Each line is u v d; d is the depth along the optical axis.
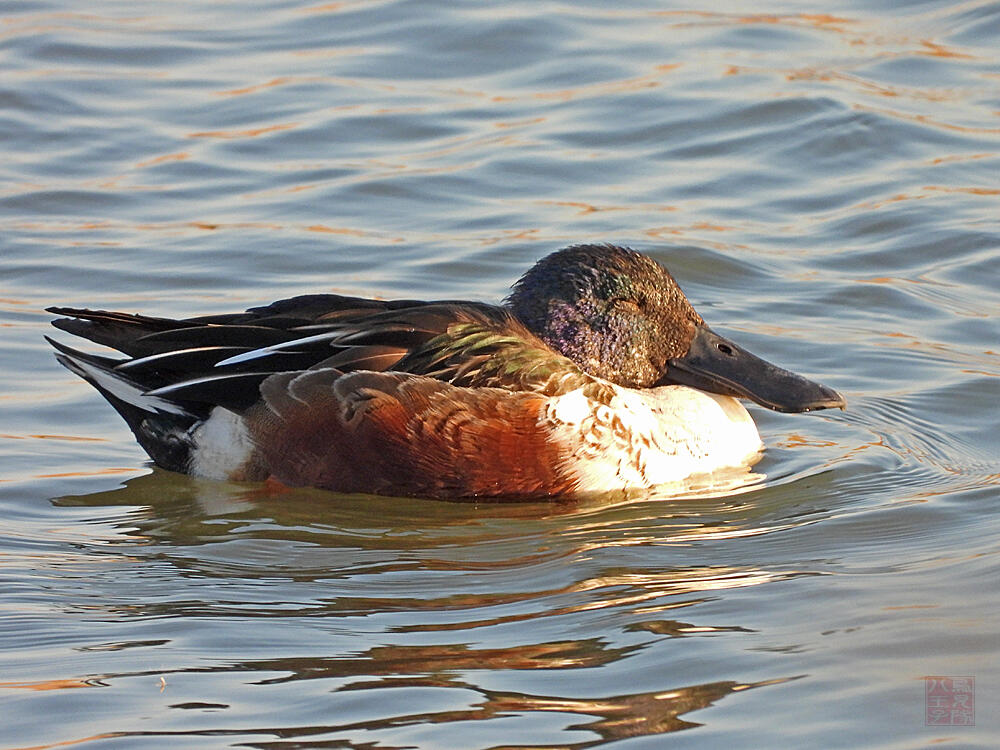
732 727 8.09
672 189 17.70
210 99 19.66
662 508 11.75
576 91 19.94
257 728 8.15
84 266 15.75
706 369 13.00
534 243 16.25
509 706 8.34
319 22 21.95
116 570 10.43
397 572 10.39
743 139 18.72
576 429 11.87
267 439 11.88
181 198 17.36
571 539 11.03
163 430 12.19
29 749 8.00
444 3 22.30
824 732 8.03
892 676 8.59
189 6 22.44
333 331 11.92
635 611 9.59
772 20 21.78
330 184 17.69
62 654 9.09
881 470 12.31
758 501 11.84
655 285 12.88
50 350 14.23
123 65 20.52
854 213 17.08
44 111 19.23
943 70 20.17
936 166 17.98
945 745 7.88
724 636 9.17
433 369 11.75
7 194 17.23
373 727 8.12
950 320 14.88
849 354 14.30
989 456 12.37
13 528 11.16
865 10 22.05
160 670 8.85
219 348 12.01
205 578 10.30
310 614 9.66
